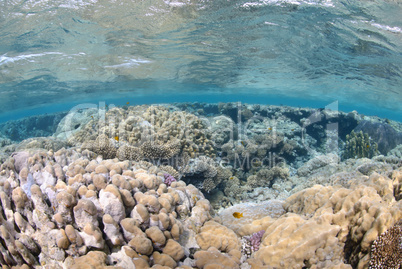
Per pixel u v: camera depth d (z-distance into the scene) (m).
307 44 11.41
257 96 40.50
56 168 3.15
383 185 3.25
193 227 3.26
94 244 2.34
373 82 16.69
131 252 2.41
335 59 12.95
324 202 3.32
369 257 2.34
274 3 7.77
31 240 2.40
